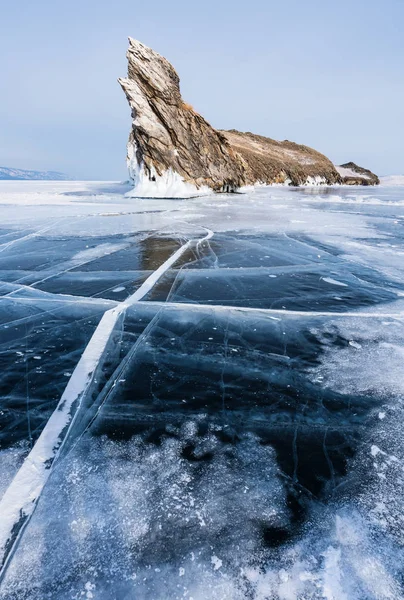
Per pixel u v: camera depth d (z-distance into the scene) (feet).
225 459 4.98
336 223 28.19
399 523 4.05
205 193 56.24
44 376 7.08
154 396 6.43
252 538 3.86
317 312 10.50
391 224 27.84
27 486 4.54
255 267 15.64
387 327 9.44
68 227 25.63
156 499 4.35
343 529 3.97
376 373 7.18
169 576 3.50
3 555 3.73
